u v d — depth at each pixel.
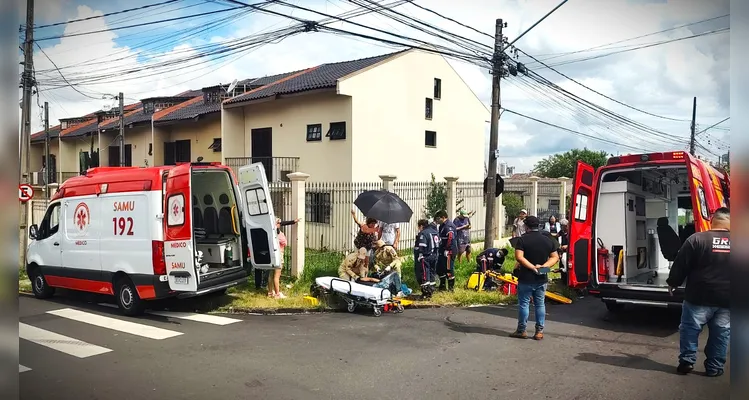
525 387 5.30
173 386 5.40
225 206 10.27
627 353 6.48
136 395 5.15
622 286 7.96
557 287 10.93
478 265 11.18
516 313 8.95
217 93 25.55
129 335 7.56
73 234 9.92
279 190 15.86
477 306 9.60
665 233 8.74
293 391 5.24
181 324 8.29
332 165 18.94
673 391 5.16
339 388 5.31
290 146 20.36
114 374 5.80
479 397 5.04
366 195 10.53
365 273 9.81
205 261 9.93
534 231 7.25
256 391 5.24
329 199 16.27
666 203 10.41
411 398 5.03
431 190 16.19
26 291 11.53
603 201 8.90
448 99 22.59
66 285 10.16
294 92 19.17
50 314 9.12
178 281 8.54
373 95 19.05
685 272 5.63
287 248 12.69
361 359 6.29
